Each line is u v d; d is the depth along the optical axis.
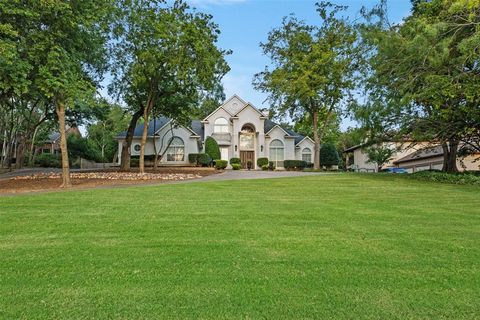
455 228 6.07
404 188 13.23
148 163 34.88
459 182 15.45
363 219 6.86
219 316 2.84
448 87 13.78
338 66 30.88
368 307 3.02
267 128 39.38
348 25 31.27
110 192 11.16
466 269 3.98
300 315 2.87
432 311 2.96
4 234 5.57
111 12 18.78
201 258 4.33
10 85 12.94
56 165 40.56
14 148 39.44
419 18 16.78
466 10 13.77
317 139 34.25
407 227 6.14
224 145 36.53
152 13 20.02
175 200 9.41
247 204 8.77
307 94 30.45
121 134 36.44
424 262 4.21
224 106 37.50
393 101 16.67
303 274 3.79
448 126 16.44
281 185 14.25
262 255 4.46
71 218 6.86
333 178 18.12
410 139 19.62
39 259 4.29
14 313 2.89
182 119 27.94
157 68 20.75
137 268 3.97
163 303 3.07
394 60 16.31
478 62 13.95
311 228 6.04
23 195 10.42
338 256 4.43
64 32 15.06
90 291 3.33
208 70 20.17
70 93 13.79
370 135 19.23
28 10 12.83
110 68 22.97
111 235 5.50
